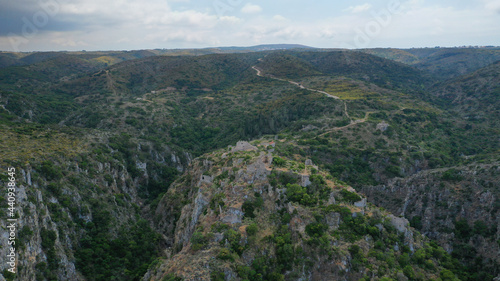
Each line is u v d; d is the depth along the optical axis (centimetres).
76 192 10388
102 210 10731
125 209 12106
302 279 6906
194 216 9206
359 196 8481
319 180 8900
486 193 10762
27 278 6938
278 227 7906
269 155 10988
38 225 7994
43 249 7856
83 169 11806
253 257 7288
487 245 9638
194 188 11688
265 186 8938
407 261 7206
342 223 7656
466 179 11912
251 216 8188
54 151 11462
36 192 8562
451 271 7462
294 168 9606
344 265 6862
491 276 8706
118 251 9850
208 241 7531
